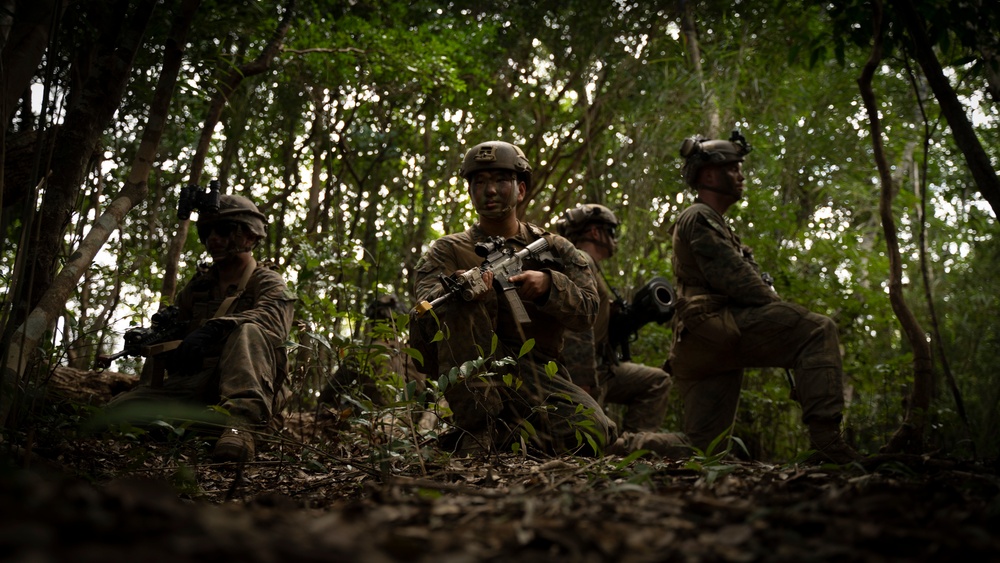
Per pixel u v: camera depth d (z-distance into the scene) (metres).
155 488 1.55
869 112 4.63
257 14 6.35
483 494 2.20
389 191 11.04
